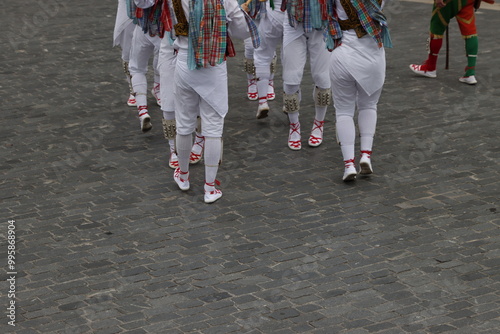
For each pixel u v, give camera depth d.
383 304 7.84
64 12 21.45
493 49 16.80
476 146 11.78
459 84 14.71
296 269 8.55
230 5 9.68
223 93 9.95
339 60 10.38
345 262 8.67
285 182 10.80
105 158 11.71
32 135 12.63
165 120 11.09
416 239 9.13
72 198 10.40
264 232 9.41
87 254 8.96
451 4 14.41
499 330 7.36
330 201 10.18
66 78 15.66
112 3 22.50
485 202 10.00
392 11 20.44
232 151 11.96
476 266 8.51
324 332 7.38
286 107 11.78
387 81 14.98
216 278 8.41
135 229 9.54
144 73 12.49
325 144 12.16
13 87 15.09
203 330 7.46
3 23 20.31
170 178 11.04
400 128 12.58
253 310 7.78
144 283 8.34
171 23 9.96
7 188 10.71
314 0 11.22
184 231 9.48
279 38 12.47
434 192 10.34
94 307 7.89
